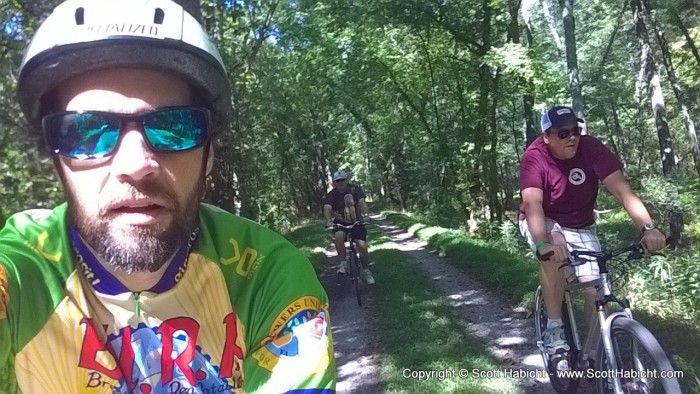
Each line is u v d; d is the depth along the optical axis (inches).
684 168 1204.5
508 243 588.7
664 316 227.3
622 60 992.9
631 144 1449.3
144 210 45.6
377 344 249.1
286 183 1081.4
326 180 1489.9
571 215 150.7
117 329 48.3
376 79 850.1
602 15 882.8
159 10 48.2
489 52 627.2
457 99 800.3
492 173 765.3
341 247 350.9
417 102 907.4
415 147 1053.8
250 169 529.3
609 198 919.0
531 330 249.3
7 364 44.7
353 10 699.4
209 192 345.4
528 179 147.8
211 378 50.1
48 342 46.0
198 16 224.7
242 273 54.0
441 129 858.1
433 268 442.0
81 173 45.8
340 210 359.3
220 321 51.6
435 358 214.4
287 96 765.9
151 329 48.9
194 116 48.2
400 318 282.5
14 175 230.1
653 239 129.6
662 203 541.6
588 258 140.6
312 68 826.2
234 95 444.5
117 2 46.7
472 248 474.0
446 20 705.6
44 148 52.0
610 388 130.4
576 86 487.8
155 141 45.9
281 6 585.6
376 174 1909.4
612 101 1067.3
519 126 1072.2
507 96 737.6
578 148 149.4
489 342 238.1
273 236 56.8
